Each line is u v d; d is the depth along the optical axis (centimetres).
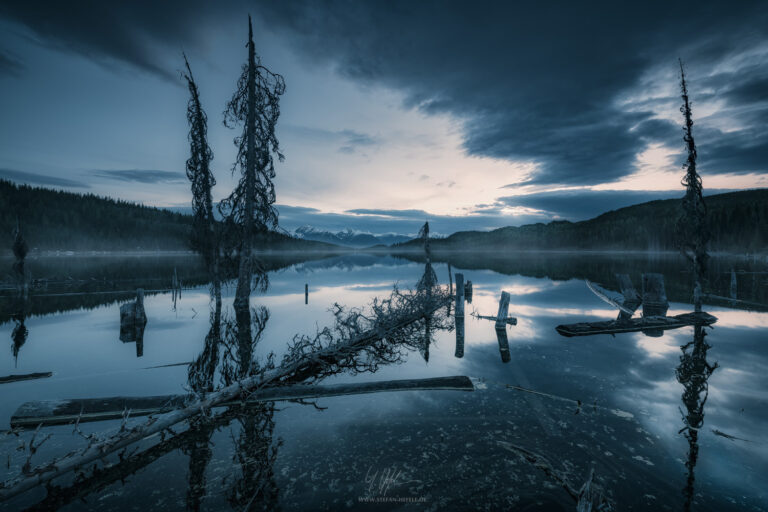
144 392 779
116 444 503
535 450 492
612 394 698
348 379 850
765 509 371
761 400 663
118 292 2773
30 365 978
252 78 2050
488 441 518
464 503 386
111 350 1134
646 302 1866
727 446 499
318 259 12650
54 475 440
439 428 563
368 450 502
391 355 1059
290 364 880
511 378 808
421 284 2403
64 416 625
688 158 1518
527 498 392
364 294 2652
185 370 932
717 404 645
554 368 875
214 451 514
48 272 4762
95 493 420
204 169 2184
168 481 443
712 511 368
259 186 2083
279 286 3309
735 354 980
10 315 1789
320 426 582
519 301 2167
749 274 3616
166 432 579
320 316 1744
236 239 2048
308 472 451
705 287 2627
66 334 1366
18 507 396
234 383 723
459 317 1647
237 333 1382
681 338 1170
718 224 10044
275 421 607
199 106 2152
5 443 549
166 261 8781
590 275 4066
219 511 383
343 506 386
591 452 486
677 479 426
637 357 962
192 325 1540
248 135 2062
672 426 562
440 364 938
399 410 636
